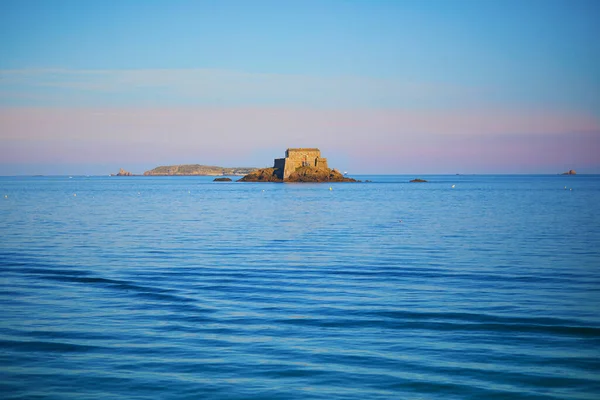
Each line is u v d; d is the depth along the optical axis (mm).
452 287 24516
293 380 14219
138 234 46438
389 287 24578
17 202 97375
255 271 28578
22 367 14969
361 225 54938
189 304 21469
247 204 94312
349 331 18047
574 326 18422
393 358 15664
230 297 22656
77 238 43188
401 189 177625
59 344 16734
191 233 47375
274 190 167125
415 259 32344
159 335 17609
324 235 45719
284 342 16969
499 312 20141
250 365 15164
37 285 25000
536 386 13844
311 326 18578
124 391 13555
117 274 27703
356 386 13867
